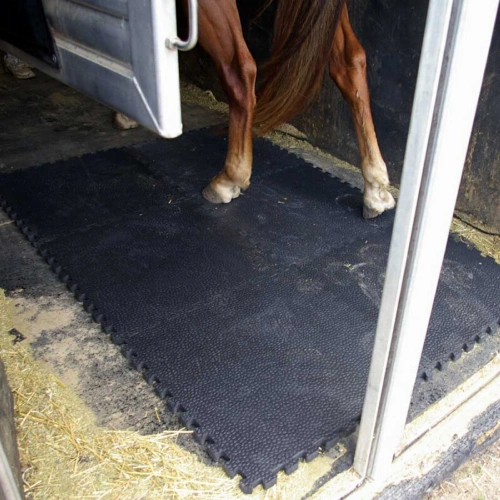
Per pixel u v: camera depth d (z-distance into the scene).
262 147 2.68
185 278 1.76
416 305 0.87
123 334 1.53
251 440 1.22
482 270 1.84
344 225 2.07
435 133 0.73
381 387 0.97
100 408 1.31
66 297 1.68
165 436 1.24
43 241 1.93
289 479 1.15
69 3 0.99
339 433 1.24
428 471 1.20
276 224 2.07
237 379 1.39
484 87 1.88
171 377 1.39
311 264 1.85
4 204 2.13
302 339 1.53
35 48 1.27
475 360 1.48
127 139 2.71
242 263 1.84
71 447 1.20
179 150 2.62
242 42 1.75
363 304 1.67
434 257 0.84
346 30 1.86
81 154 2.55
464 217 2.12
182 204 2.18
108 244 1.92
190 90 3.33
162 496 1.11
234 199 2.22
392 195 2.31
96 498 1.10
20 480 1.06
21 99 3.11
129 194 2.24
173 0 0.79
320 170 2.48
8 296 1.67
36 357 1.45
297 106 1.87
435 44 0.68
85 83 1.08
